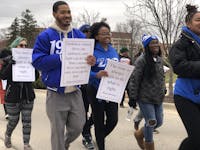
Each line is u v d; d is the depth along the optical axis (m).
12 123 7.05
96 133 6.24
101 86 5.95
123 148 7.48
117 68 5.91
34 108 13.12
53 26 5.21
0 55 6.82
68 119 5.43
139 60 6.38
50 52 5.17
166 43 16.98
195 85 4.77
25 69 6.68
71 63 5.09
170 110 12.73
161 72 6.48
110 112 6.23
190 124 4.68
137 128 8.48
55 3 5.21
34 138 8.29
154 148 6.83
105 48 6.27
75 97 5.38
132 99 6.47
